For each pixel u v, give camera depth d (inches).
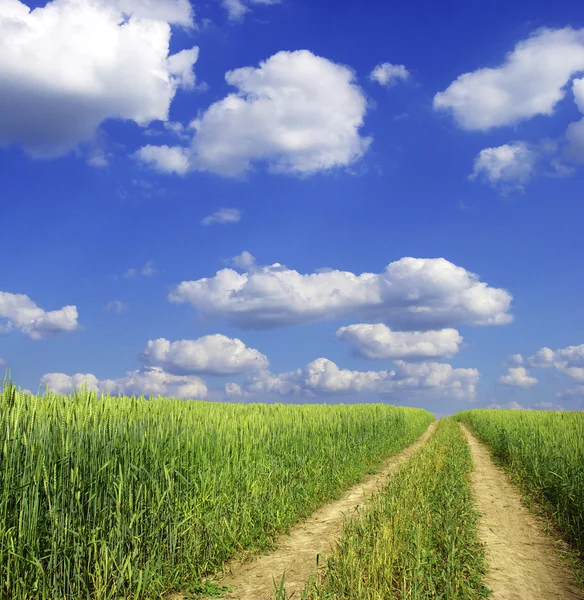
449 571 256.5
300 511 427.2
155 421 347.9
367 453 717.9
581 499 400.2
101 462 270.7
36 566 218.4
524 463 637.3
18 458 233.5
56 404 300.5
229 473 367.9
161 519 288.0
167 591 267.7
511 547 344.5
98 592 230.2
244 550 334.3
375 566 248.5
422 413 1924.2
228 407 607.8
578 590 271.3
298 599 246.8
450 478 509.0
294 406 778.2
